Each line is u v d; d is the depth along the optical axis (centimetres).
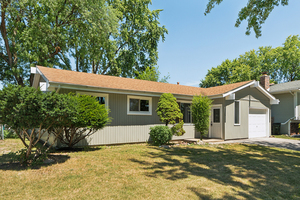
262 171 591
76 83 880
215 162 695
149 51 3033
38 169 547
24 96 511
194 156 784
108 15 2022
